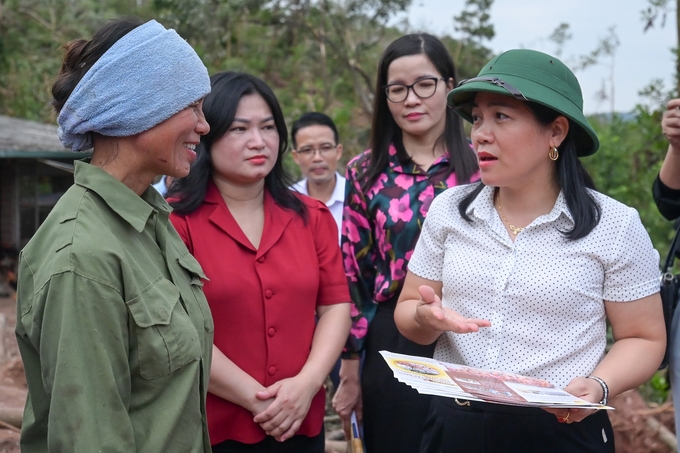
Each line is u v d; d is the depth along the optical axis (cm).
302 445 282
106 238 174
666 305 274
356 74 1888
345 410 334
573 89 228
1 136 1297
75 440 162
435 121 320
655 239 811
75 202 179
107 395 166
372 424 323
